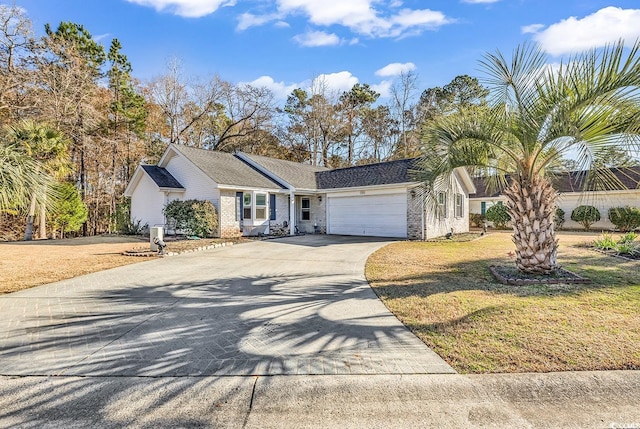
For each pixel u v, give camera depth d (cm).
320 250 1184
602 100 516
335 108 3459
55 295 606
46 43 1786
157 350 375
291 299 575
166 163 1853
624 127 511
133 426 247
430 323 443
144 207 1834
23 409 268
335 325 447
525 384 293
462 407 267
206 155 1862
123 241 1512
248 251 1173
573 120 552
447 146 680
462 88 2953
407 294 587
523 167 676
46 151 1269
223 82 3106
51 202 761
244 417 257
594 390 282
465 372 315
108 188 2659
